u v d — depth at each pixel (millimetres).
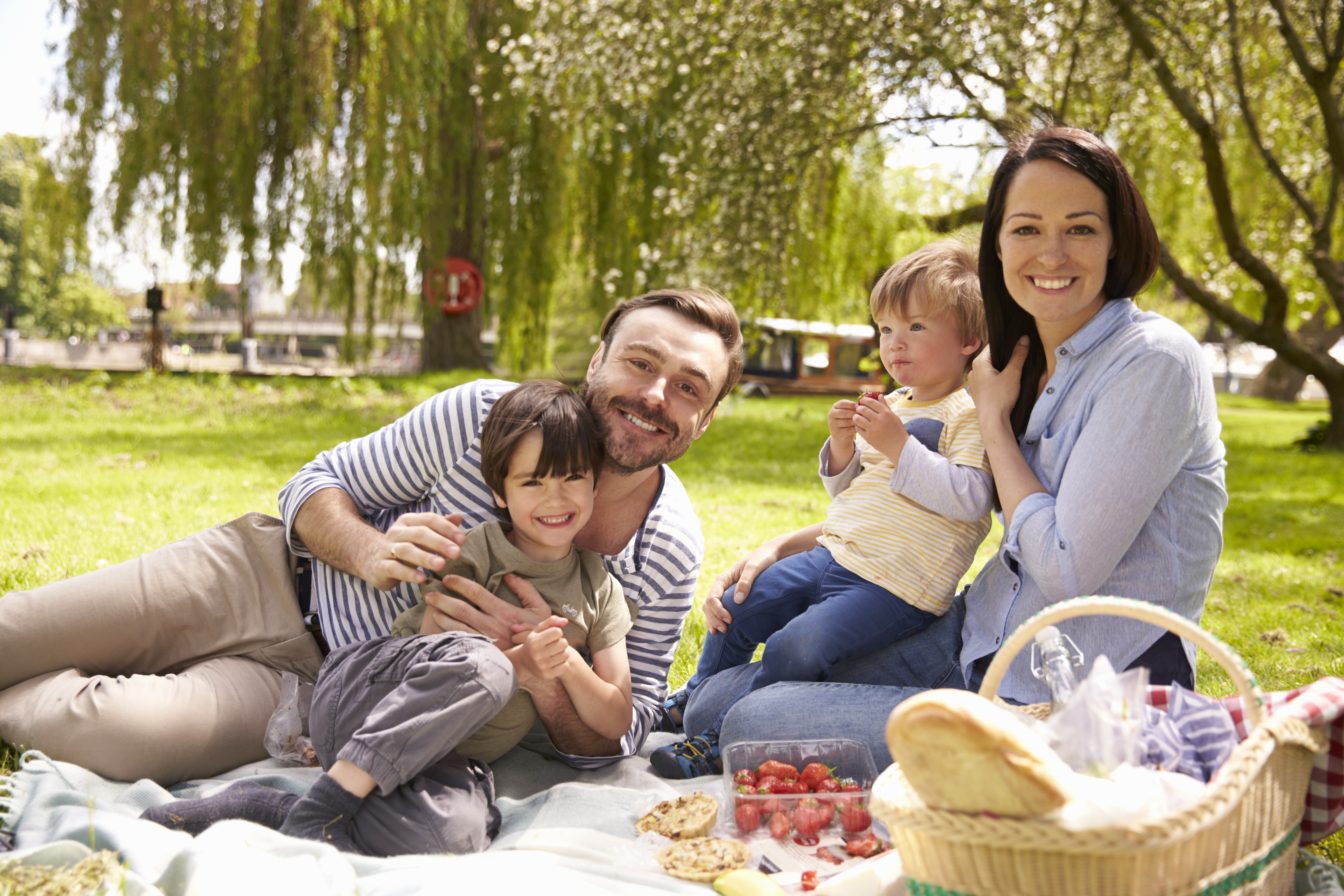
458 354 19672
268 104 14805
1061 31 9633
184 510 6496
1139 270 2361
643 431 2525
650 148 15359
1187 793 1625
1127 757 1671
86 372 17969
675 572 2738
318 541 2615
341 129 14930
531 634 2287
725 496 8508
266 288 16875
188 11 14484
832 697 2500
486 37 16125
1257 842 1619
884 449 2633
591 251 17266
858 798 2189
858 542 2736
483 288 19469
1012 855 1470
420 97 14555
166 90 14719
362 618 2586
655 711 2770
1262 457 14039
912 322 2854
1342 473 12242
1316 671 3902
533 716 2541
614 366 2545
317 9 14250
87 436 10359
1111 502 2191
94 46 14672
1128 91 10812
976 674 2525
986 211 2473
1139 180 13680
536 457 2389
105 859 1788
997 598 2498
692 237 11391
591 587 2547
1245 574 6156
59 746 2373
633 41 10836
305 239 14969
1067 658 2070
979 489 2566
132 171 14703
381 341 17953
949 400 2812
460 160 16250
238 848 1827
